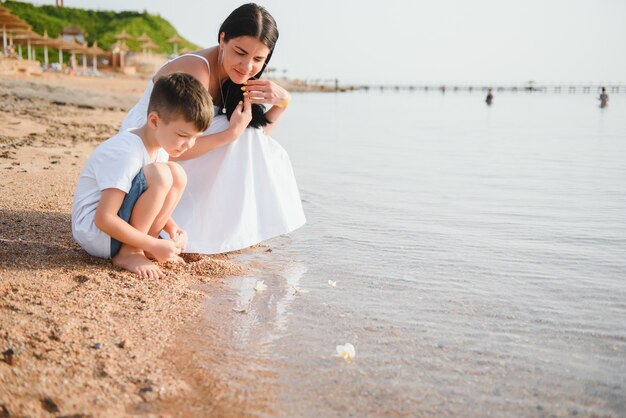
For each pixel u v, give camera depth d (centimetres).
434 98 5153
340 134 1151
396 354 198
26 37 3688
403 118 1842
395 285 268
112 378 171
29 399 154
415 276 281
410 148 891
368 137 1089
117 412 155
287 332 214
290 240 345
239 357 193
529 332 218
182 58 293
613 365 193
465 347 205
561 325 225
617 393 176
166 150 256
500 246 336
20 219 326
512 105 3269
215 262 288
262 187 314
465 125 1498
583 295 258
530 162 726
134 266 261
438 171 638
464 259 310
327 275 281
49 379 165
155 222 268
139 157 252
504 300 251
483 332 218
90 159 260
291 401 167
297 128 1313
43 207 356
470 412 164
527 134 1197
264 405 165
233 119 294
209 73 294
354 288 263
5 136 651
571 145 958
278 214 315
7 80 1645
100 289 236
